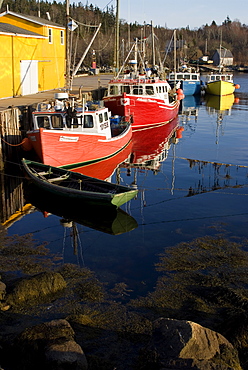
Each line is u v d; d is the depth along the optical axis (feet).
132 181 46.70
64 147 48.14
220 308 21.48
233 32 405.18
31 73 81.76
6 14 85.92
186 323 15.96
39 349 16.02
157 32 293.43
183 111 109.50
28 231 32.81
